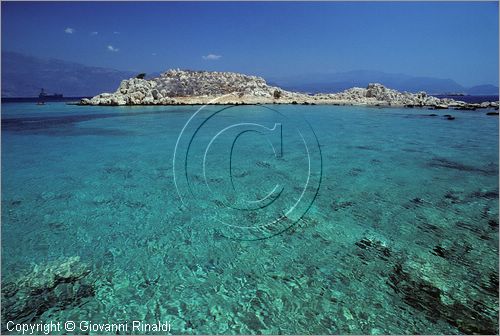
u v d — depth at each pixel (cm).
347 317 488
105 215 867
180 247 700
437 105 4547
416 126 2636
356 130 2420
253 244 711
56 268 613
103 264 630
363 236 742
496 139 2012
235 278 589
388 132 2320
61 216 855
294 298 532
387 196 997
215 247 700
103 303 519
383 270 606
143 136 2119
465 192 1027
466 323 470
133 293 545
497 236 734
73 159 1492
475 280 571
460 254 659
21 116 3391
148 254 670
